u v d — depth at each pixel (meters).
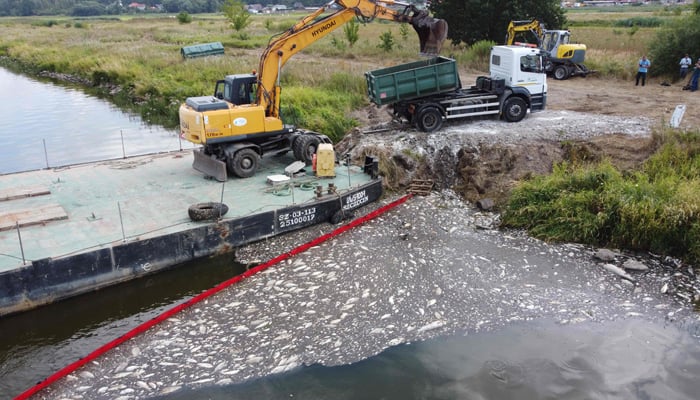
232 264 12.07
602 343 9.46
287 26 66.25
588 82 28.73
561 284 11.24
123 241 11.14
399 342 9.47
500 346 9.38
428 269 11.73
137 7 181.75
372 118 22.83
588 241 12.93
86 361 8.94
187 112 14.81
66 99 32.12
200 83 30.44
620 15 79.75
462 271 11.67
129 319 10.23
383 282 11.23
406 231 13.57
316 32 15.99
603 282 11.32
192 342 9.46
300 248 12.51
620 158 16.11
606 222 12.93
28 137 23.59
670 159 15.32
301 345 9.37
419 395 8.26
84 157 20.55
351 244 12.84
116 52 43.72
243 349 9.27
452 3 38.69
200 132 14.48
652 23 57.44
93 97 32.81
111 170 16.05
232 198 13.74
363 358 9.08
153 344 9.40
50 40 59.91
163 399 8.20
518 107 19.09
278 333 9.67
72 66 41.25
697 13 29.25
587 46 38.53
